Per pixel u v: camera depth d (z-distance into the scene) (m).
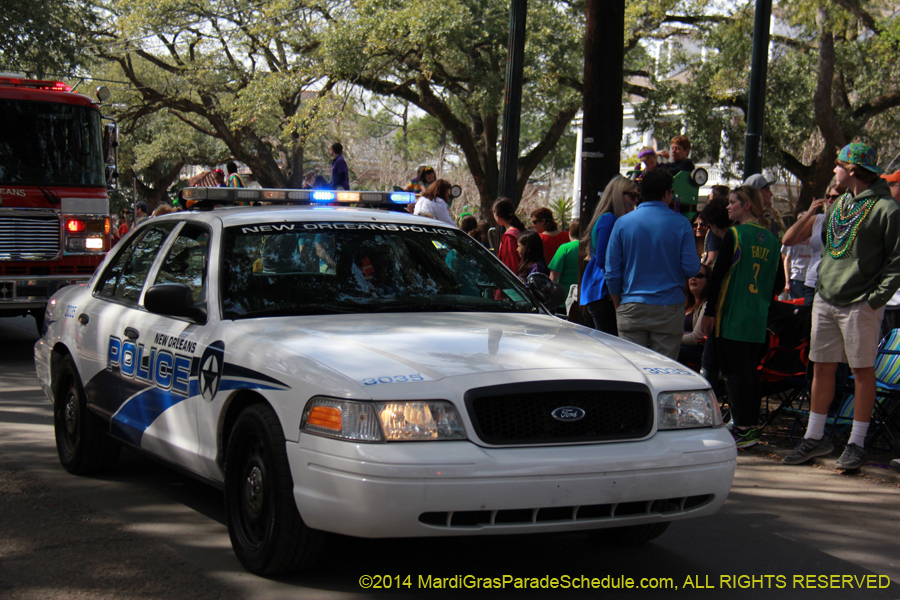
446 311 4.81
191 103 34.16
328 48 25.02
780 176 28.12
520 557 4.36
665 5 24.34
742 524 4.98
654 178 6.26
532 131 53.16
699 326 7.31
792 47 24.27
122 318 5.32
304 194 5.85
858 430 6.05
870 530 4.91
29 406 7.94
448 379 3.58
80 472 5.70
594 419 3.69
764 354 7.11
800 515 5.16
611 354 4.11
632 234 6.24
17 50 20.03
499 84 24.78
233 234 4.84
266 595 3.78
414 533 3.41
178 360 4.58
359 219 5.21
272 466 3.74
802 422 7.73
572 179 55.62
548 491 3.47
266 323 4.38
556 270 9.06
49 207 11.36
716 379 6.97
